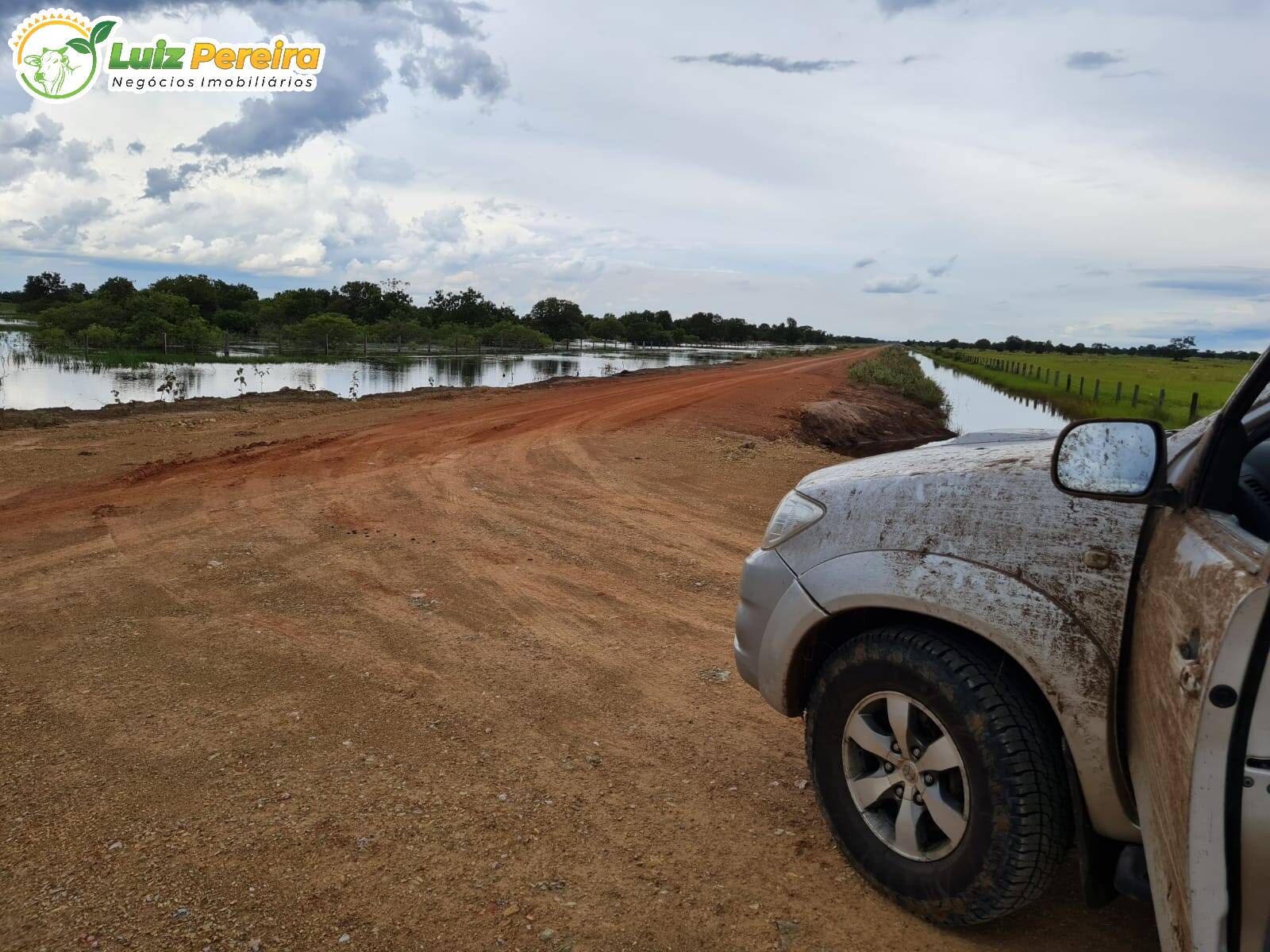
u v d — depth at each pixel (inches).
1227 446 84.0
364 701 167.6
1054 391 1621.6
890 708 106.7
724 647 205.6
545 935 103.1
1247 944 65.2
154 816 125.3
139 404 679.7
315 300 3361.2
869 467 124.3
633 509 365.1
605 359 2464.3
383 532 304.2
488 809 130.7
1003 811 96.0
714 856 121.0
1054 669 92.7
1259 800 64.1
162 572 246.5
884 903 110.9
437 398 871.7
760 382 1374.3
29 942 98.5
